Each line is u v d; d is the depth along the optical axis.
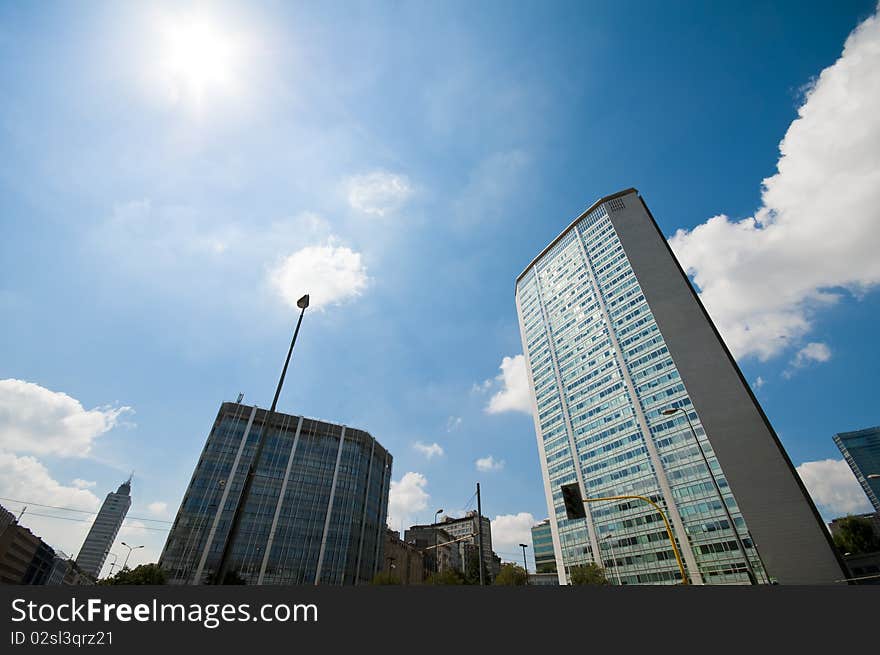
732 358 65.06
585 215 100.75
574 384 86.44
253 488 73.88
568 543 74.00
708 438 59.47
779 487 52.78
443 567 108.50
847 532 62.59
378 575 67.38
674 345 69.25
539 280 111.19
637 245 84.56
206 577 62.72
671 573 56.62
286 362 14.97
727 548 52.44
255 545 68.62
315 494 79.06
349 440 90.69
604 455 73.31
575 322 92.12
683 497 59.03
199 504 68.88
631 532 63.78
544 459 88.12
